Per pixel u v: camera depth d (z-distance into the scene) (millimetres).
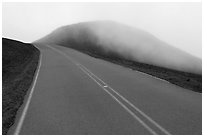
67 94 13039
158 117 9016
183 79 16984
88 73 20531
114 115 9344
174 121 8562
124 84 15594
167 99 11586
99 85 15359
